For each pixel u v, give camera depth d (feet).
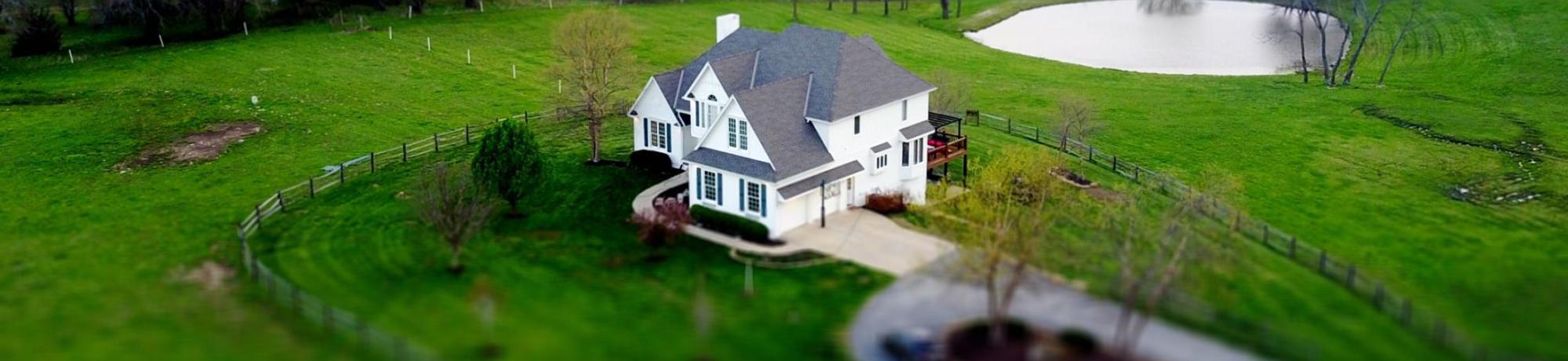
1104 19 479.82
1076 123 275.18
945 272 179.42
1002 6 490.49
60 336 153.38
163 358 145.38
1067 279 174.09
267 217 210.18
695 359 147.74
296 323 156.46
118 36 365.81
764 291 173.17
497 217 208.64
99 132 271.28
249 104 293.84
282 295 166.91
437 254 188.24
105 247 194.90
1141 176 246.47
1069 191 225.97
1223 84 347.15
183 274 179.42
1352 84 342.23
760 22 419.13
